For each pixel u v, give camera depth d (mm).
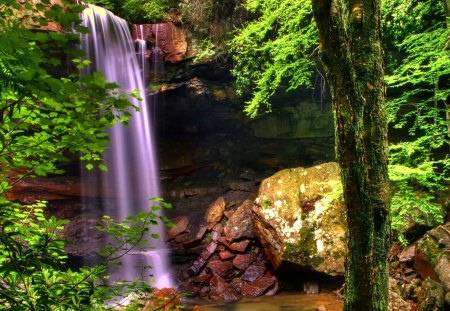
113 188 10023
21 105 1729
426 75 6504
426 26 7551
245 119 10484
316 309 6043
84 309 1895
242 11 9383
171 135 10883
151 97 9797
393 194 6266
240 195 10211
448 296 4996
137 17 10008
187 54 9508
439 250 5887
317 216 7445
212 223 9180
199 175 11148
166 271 8398
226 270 7988
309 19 7934
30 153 1829
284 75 8406
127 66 9305
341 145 2725
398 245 7168
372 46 3129
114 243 8523
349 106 2639
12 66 1472
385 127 3135
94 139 1796
